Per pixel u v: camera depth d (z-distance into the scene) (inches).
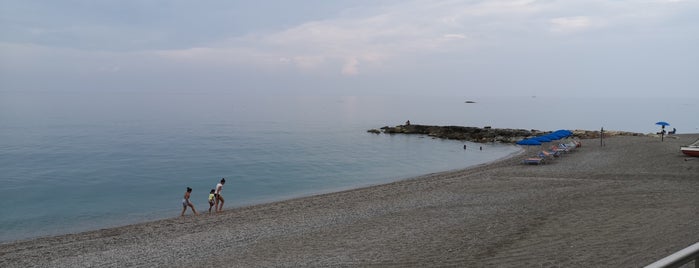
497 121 5123.0
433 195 973.2
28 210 1055.6
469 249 487.2
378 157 2026.3
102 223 935.0
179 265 547.8
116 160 1845.5
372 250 528.4
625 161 1338.6
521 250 459.8
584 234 500.4
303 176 1537.9
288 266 490.0
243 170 1642.5
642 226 513.0
